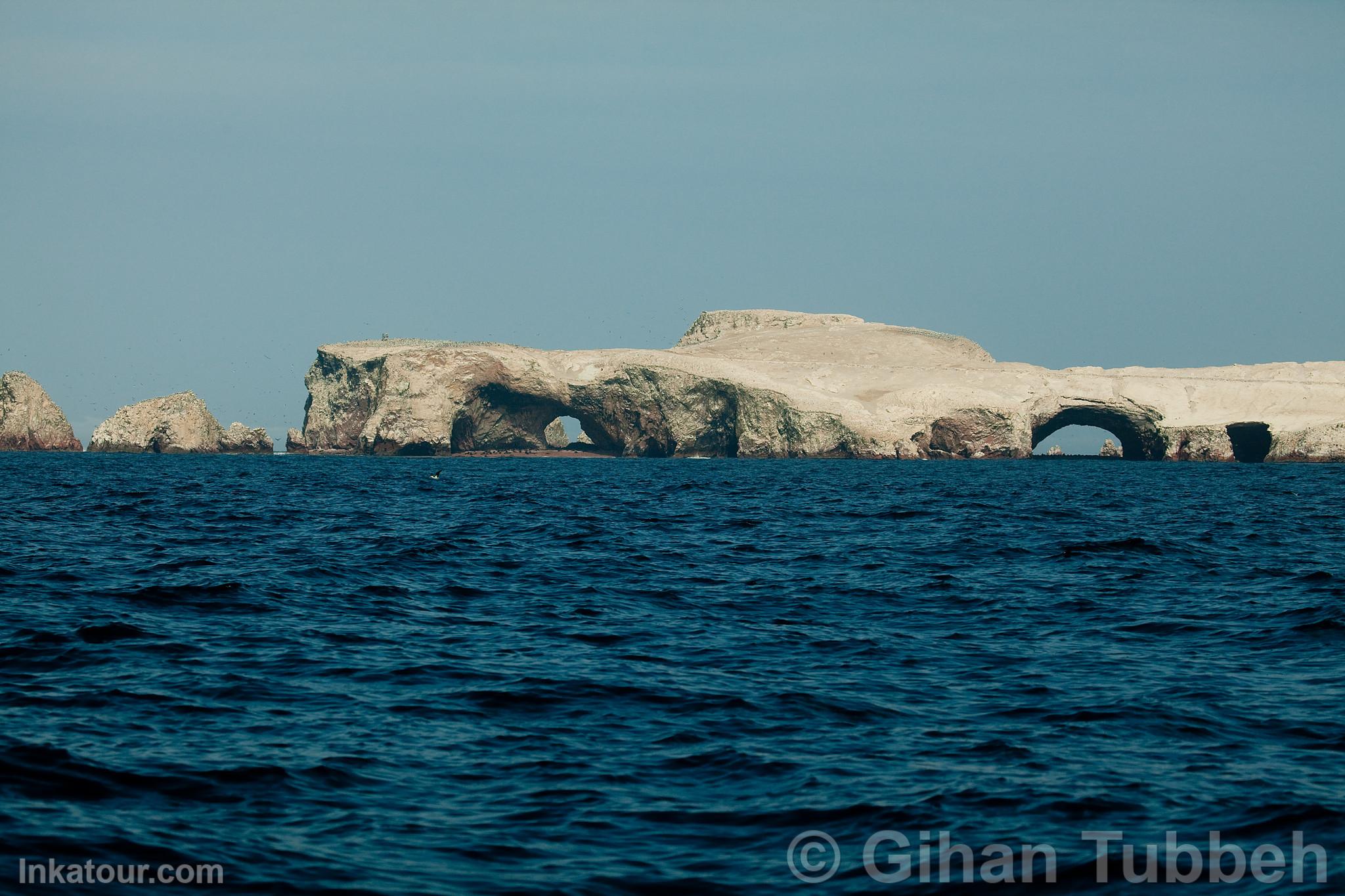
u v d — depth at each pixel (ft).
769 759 186.91
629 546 524.11
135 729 196.44
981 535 591.37
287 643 273.95
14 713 202.28
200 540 525.75
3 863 137.39
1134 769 183.01
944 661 267.80
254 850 146.20
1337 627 299.79
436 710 215.51
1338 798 168.25
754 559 477.36
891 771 181.68
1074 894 138.31
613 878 140.87
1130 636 299.79
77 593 340.80
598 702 223.30
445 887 136.87
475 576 410.31
